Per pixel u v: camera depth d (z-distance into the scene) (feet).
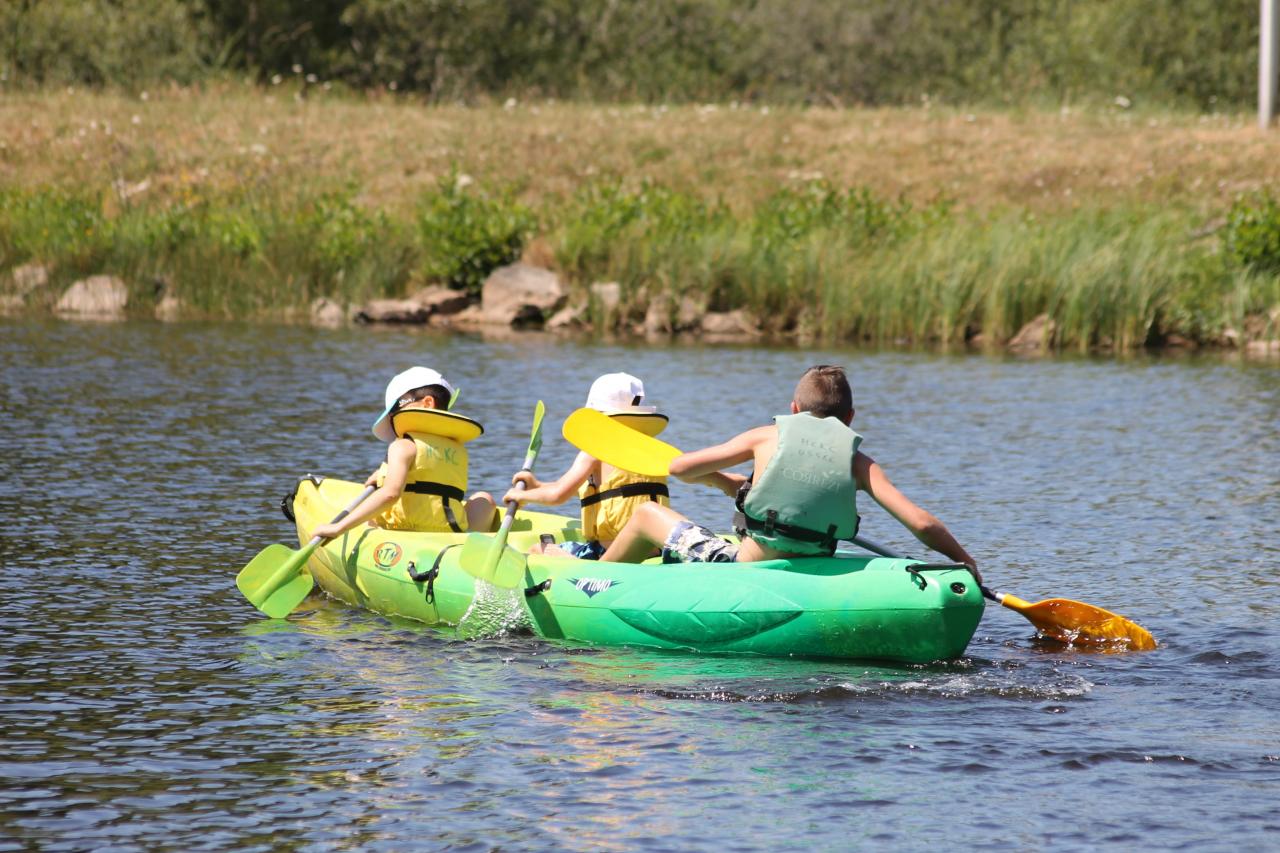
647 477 63.87
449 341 165.99
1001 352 167.73
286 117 266.77
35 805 40.42
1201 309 177.99
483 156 244.22
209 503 82.17
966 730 47.06
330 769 43.29
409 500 67.05
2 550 70.69
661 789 41.88
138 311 187.11
